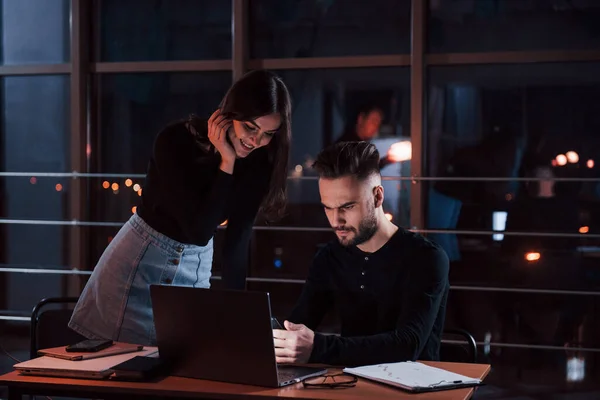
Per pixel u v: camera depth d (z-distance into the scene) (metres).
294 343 2.06
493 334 4.15
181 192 2.33
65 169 4.57
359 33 4.27
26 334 4.53
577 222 4.04
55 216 4.57
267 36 4.37
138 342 2.46
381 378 1.92
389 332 2.20
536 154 4.09
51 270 4.43
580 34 4.02
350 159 2.25
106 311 2.46
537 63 4.08
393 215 4.25
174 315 1.99
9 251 4.62
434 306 2.29
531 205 4.10
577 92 4.04
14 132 4.62
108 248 2.52
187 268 2.50
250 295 1.88
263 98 2.23
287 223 4.36
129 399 1.91
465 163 4.17
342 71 4.30
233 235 2.51
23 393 1.94
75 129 4.46
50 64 4.52
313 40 4.32
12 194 4.63
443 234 4.20
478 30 4.12
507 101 4.12
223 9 4.39
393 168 4.24
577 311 4.05
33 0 4.57
